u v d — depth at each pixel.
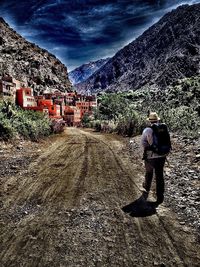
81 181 7.76
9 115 19.17
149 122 6.31
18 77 118.25
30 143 15.73
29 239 4.46
